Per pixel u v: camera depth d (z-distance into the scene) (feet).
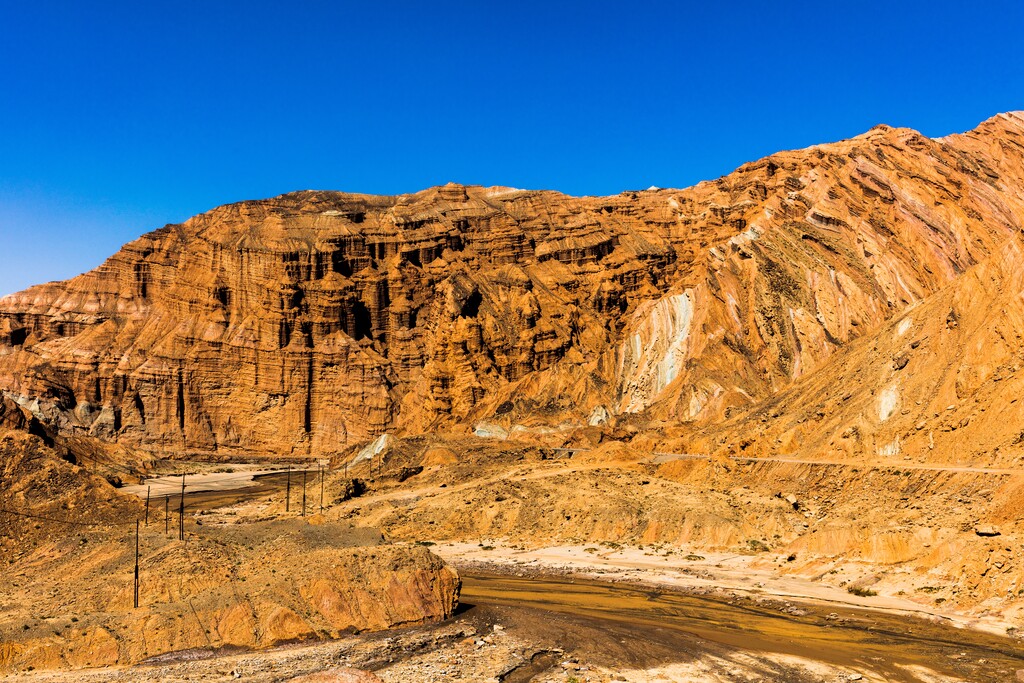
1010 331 391.24
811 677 217.15
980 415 372.79
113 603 265.95
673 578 328.49
